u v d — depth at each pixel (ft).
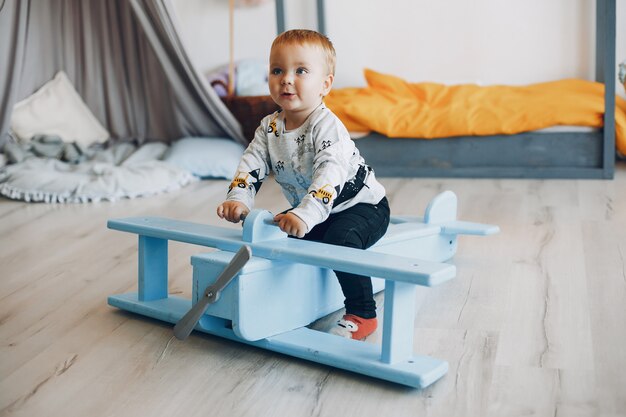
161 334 5.47
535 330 5.40
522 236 7.83
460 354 5.02
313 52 5.36
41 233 8.45
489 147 10.98
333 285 5.56
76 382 4.74
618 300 5.95
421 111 11.26
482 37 12.98
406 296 4.62
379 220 5.72
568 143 10.75
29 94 12.71
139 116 12.94
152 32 11.60
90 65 12.89
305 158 5.49
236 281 4.76
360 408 4.33
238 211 5.43
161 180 10.54
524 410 4.28
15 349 5.26
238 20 13.70
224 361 4.99
